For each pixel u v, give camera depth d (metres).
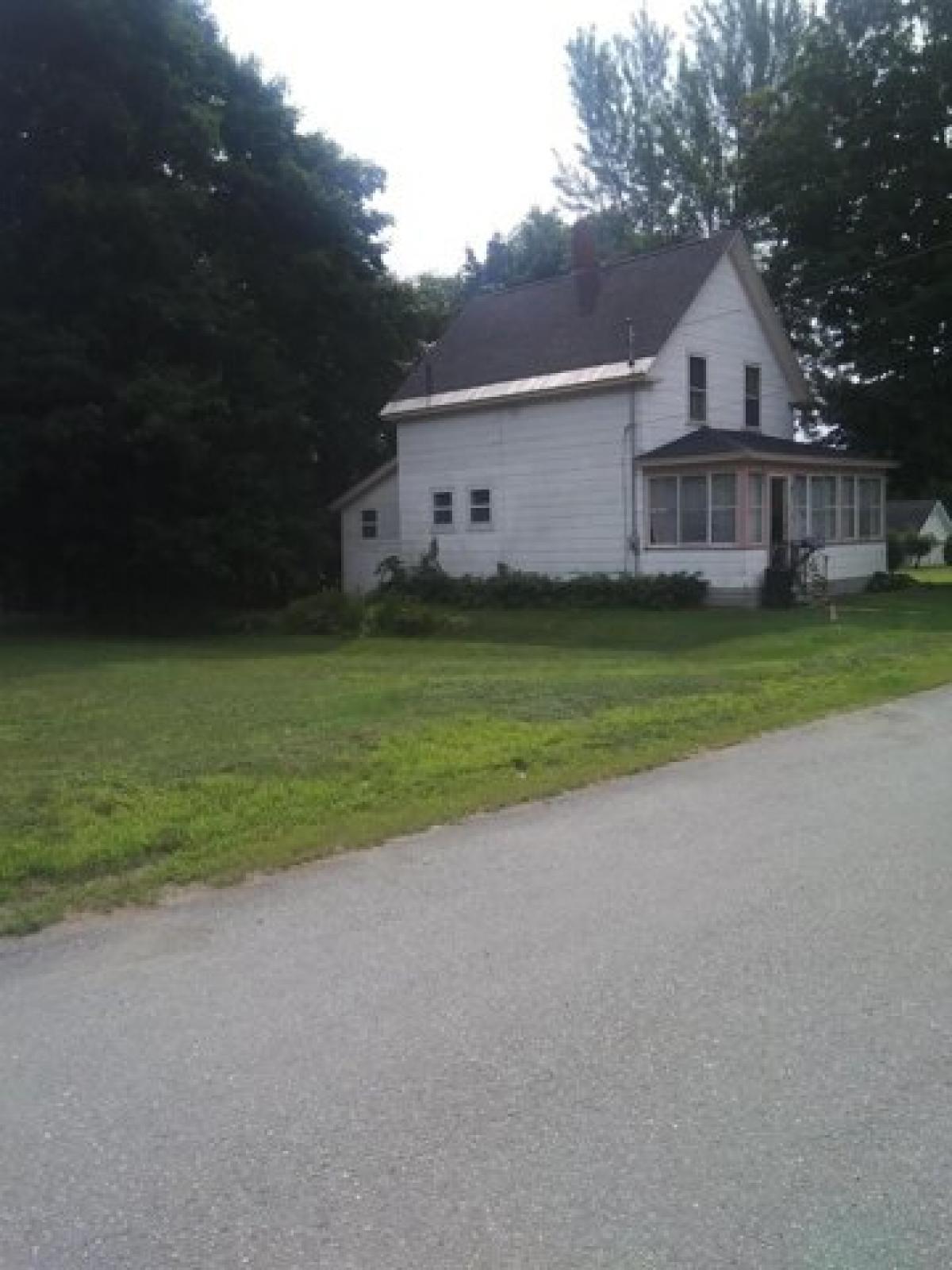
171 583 28.36
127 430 24.73
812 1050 3.79
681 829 6.73
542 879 5.77
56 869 6.03
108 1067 3.78
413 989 4.38
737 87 42.09
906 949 4.68
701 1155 3.16
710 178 42.81
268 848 6.39
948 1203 2.92
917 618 20.05
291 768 8.41
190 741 9.58
